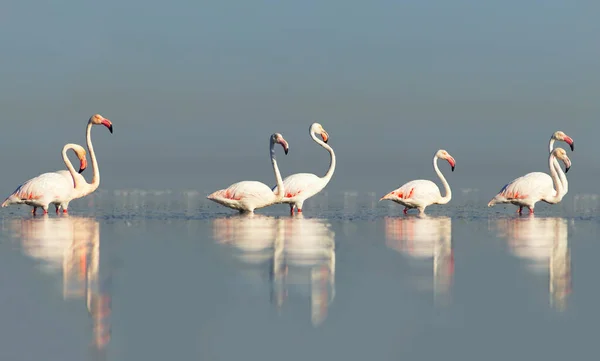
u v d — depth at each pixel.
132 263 17.23
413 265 17.14
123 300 13.73
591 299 13.98
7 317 12.55
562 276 15.99
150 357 10.80
